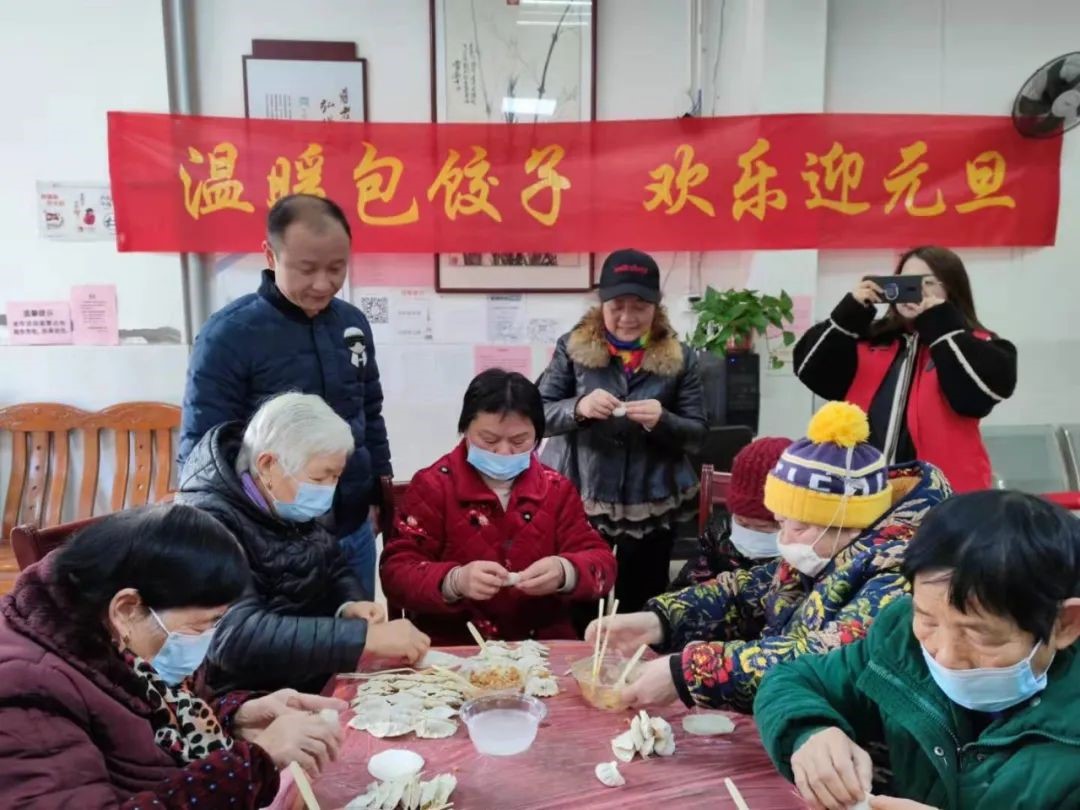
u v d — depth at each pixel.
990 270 3.19
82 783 0.79
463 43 3.03
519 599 1.64
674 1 3.12
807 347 2.14
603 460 2.19
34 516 2.97
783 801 0.95
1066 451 3.13
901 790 0.97
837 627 1.11
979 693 0.85
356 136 2.93
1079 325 3.24
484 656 1.37
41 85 2.91
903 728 0.95
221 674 1.30
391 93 3.06
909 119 2.93
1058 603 0.79
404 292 3.16
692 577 1.95
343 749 1.08
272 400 1.42
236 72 3.00
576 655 1.40
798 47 2.90
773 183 2.92
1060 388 3.28
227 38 2.98
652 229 2.98
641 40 3.14
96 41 2.89
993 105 3.14
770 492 1.22
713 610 1.49
